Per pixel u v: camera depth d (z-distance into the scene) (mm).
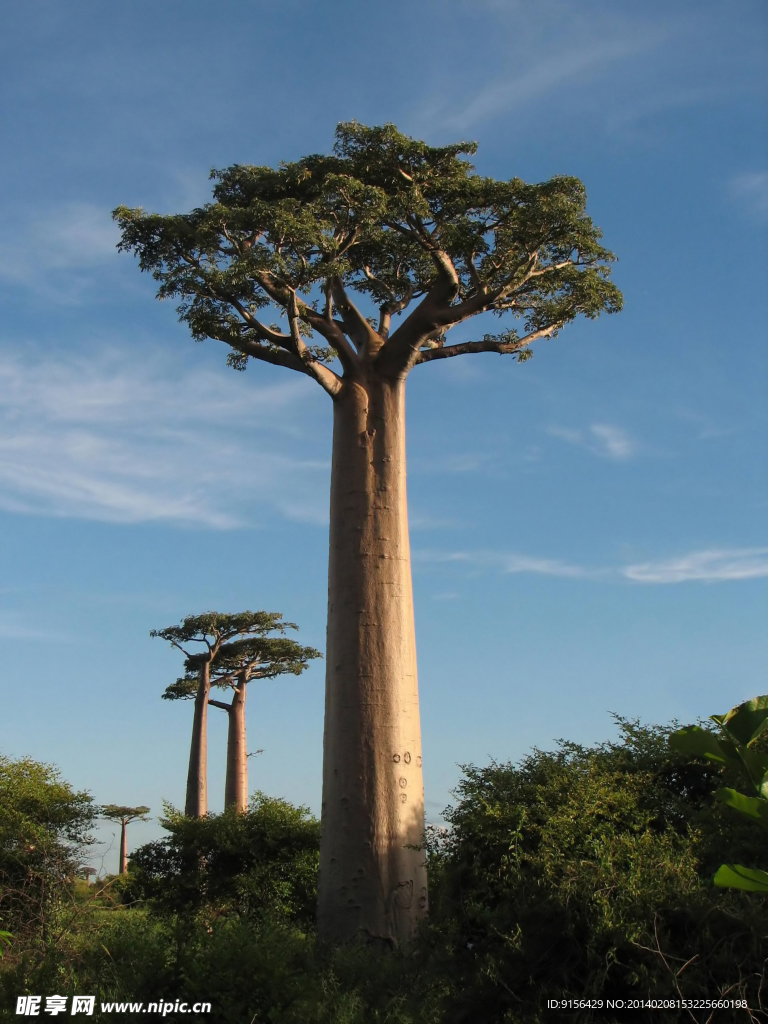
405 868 10773
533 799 8117
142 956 6457
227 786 28859
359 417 12555
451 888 7824
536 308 14094
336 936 10359
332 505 12352
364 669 11430
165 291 12938
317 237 11898
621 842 6488
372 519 12070
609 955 5480
